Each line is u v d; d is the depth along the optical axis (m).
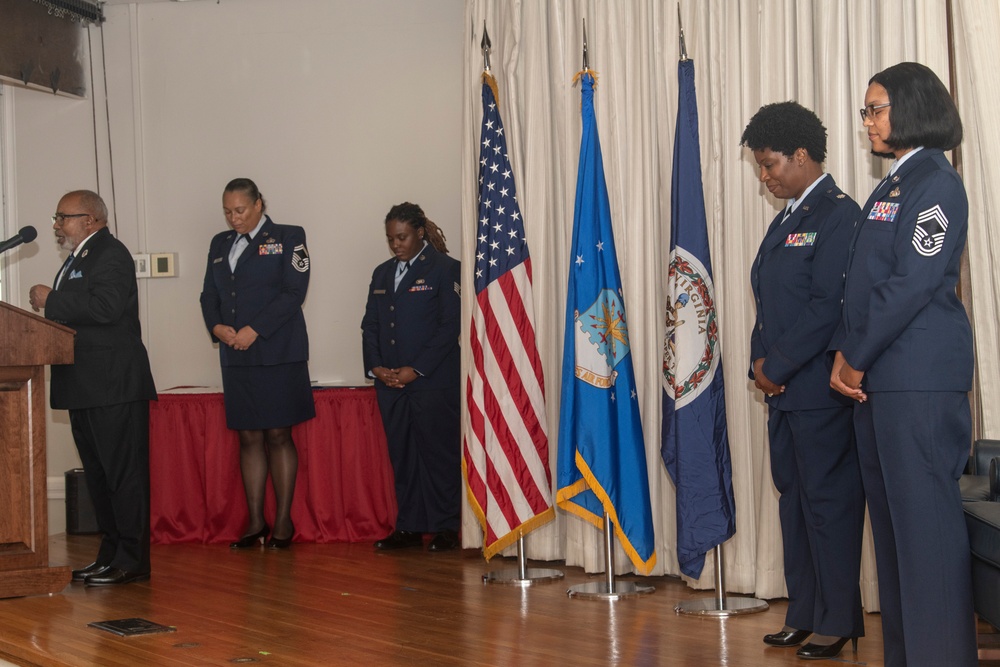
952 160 3.49
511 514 4.05
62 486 5.69
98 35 5.81
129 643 3.12
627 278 4.09
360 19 5.54
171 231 5.74
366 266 5.53
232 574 4.28
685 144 3.70
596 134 3.97
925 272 2.34
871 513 2.59
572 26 4.27
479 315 4.17
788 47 3.70
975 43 3.32
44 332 3.82
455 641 3.13
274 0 5.62
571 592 3.80
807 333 2.86
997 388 3.38
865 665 2.83
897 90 2.47
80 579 4.18
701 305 3.63
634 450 3.87
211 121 5.70
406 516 4.91
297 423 4.98
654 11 4.05
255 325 4.86
